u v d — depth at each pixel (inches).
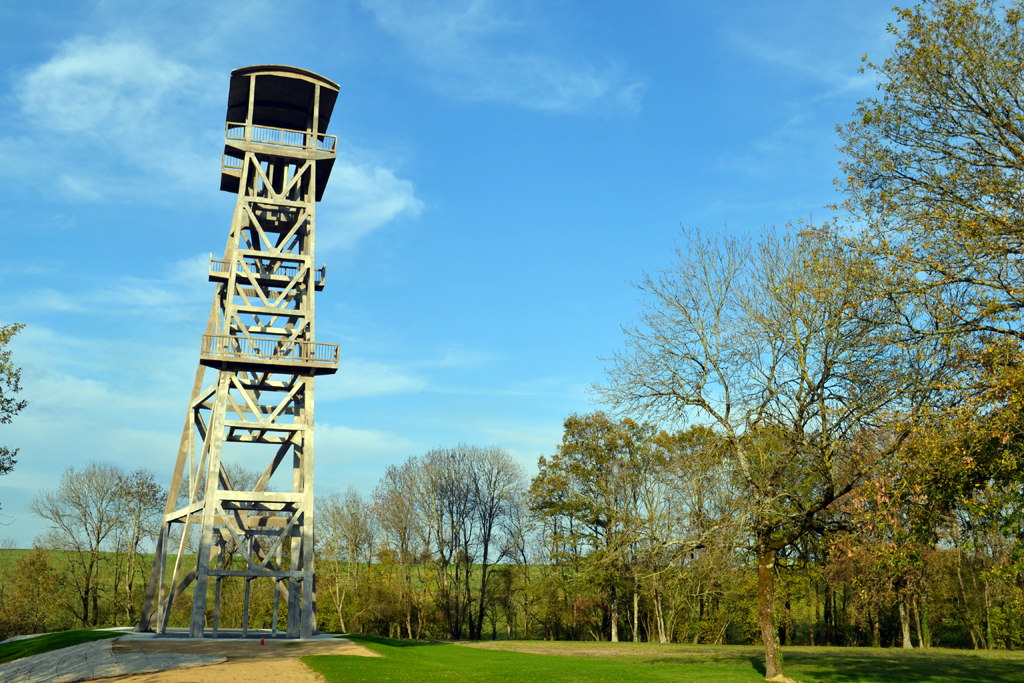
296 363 1744.6
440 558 2920.8
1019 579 776.9
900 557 743.1
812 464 992.9
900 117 828.6
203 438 1823.3
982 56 762.8
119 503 2834.6
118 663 1057.5
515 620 3019.2
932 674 1141.1
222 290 1927.9
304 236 1964.8
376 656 1205.1
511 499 2906.0
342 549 2893.7
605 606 2556.6
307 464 1734.7
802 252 995.3
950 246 762.8
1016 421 651.5
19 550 3002.0
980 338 740.0
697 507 1048.8
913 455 726.5
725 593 1930.4
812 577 1622.8
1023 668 1262.3
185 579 1731.1
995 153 783.7
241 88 1915.6
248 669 1009.5
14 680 1010.1
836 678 1070.4
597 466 2273.6
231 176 1945.1
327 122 2050.9
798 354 986.7
